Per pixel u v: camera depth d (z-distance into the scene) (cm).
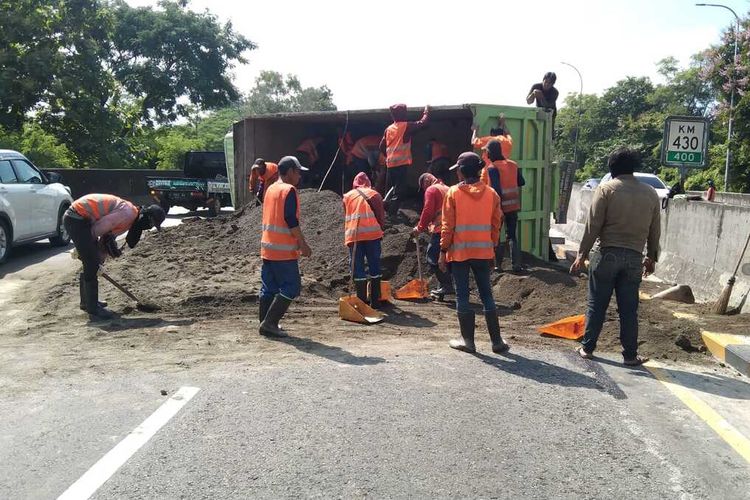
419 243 972
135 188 2531
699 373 587
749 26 2542
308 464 388
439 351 628
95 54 2986
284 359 590
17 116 2866
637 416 477
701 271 990
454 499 354
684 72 5956
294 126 1509
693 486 377
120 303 790
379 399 492
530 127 1084
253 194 1380
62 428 436
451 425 448
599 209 589
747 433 455
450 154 1459
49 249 1334
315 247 1024
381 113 1214
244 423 445
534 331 724
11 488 358
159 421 446
